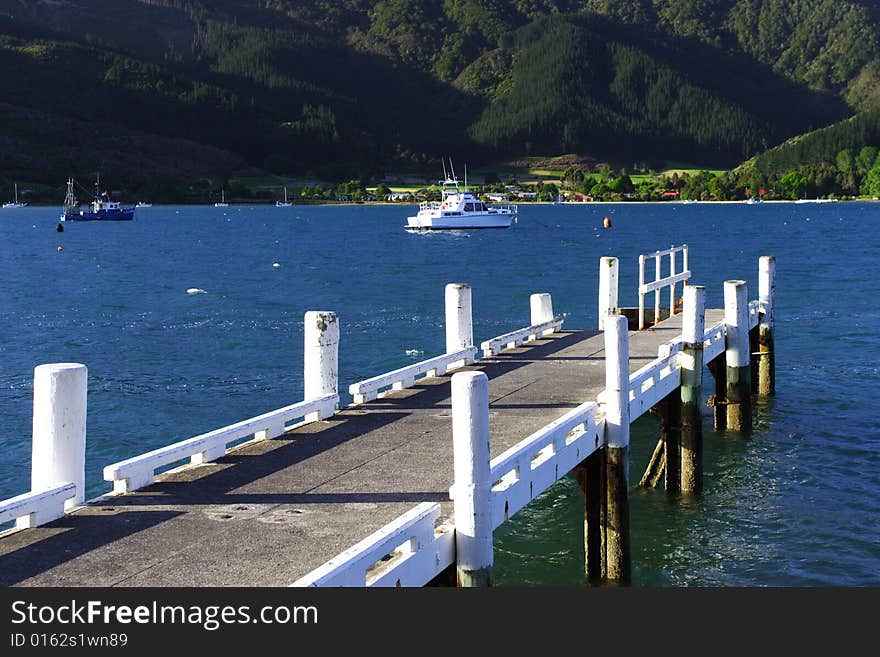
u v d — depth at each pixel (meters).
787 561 15.38
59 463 10.49
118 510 10.60
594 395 16.36
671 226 152.12
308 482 11.66
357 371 30.28
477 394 9.95
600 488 14.26
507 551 15.78
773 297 26.16
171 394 26.97
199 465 12.34
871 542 16.03
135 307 46.81
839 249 92.44
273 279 63.31
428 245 105.88
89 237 126.44
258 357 32.56
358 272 69.38
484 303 48.94
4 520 9.64
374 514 10.56
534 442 11.62
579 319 42.97
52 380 10.39
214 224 171.88
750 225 153.50
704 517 17.41
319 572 8.14
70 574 8.91
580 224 160.38
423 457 12.68
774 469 20.05
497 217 138.88
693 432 18.55
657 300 24.58
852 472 19.75
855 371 29.47
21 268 73.94
